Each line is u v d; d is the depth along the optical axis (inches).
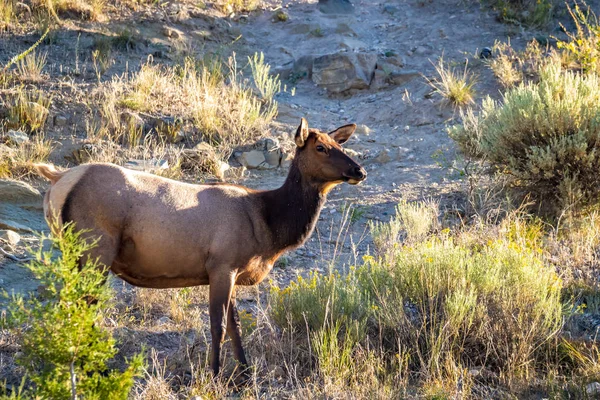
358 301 791.1
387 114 1574.8
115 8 1840.6
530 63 1659.7
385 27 1993.1
